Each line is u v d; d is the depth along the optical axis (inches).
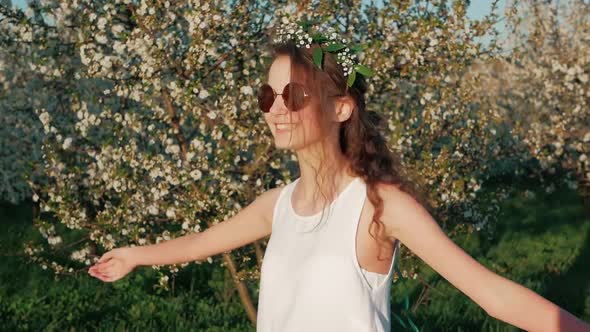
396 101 258.5
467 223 281.0
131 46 215.9
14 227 436.5
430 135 249.3
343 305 71.1
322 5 216.5
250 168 227.9
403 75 235.5
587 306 302.7
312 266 72.8
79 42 229.9
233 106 214.7
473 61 262.4
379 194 71.7
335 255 71.9
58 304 299.6
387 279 73.8
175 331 273.0
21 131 437.7
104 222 238.2
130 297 313.7
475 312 285.0
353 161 75.0
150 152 225.3
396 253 74.6
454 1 233.5
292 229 77.1
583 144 451.8
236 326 275.9
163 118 229.8
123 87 228.7
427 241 68.1
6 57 355.9
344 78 76.6
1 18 248.2
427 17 248.7
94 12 239.5
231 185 223.6
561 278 352.8
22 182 468.4
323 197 75.6
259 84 218.1
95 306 300.5
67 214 240.4
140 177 240.5
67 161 277.7
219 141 225.5
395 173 74.6
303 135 75.0
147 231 268.8
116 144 236.7
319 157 75.9
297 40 78.1
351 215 72.5
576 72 434.6
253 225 86.9
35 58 248.2
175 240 91.4
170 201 241.6
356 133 76.7
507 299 62.1
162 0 224.2
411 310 282.7
